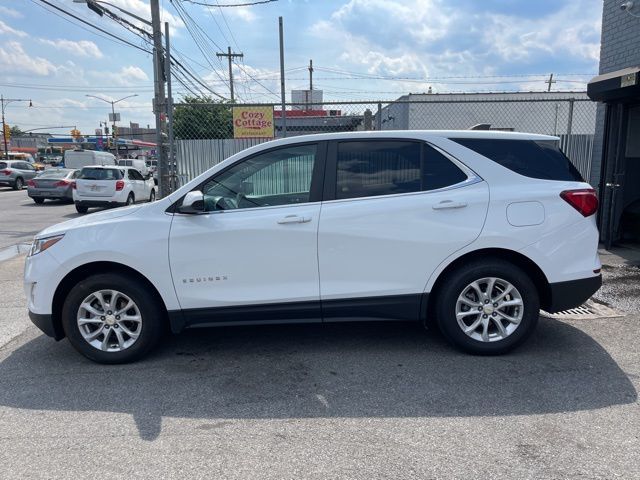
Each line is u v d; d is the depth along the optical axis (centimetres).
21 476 283
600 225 898
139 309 429
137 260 418
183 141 998
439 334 493
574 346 457
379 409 353
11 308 605
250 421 340
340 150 436
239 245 420
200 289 425
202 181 436
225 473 284
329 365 428
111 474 285
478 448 304
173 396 378
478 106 1783
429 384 389
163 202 432
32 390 390
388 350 457
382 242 420
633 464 287
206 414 351
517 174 431
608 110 858
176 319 430
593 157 944
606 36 885
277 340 488
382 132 439
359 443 312
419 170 433
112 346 439
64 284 436
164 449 309
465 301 431
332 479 278
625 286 639
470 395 370
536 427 327
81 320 430
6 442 319
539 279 438
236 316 429
